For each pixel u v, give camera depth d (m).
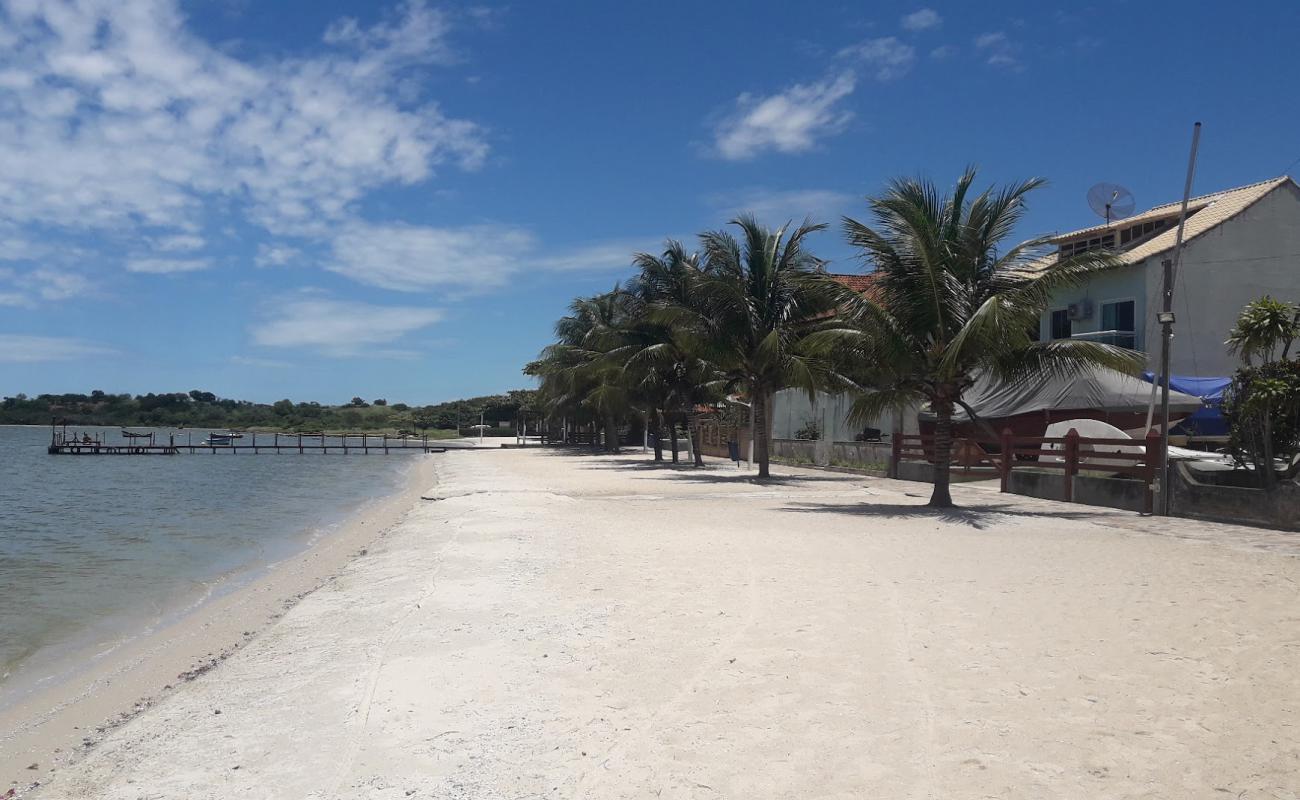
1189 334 25.84
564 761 5.01
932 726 5.34
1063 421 23.28
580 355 51.59
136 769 5.38
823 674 6.43
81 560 16.50
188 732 6.04
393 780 4.87
